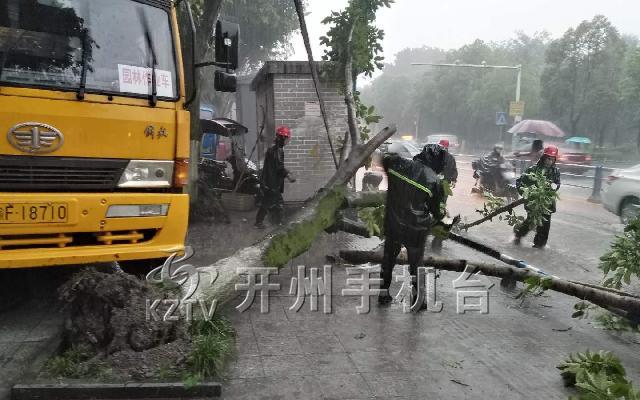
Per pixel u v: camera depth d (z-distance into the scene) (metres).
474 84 48.34
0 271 5.00
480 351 4.38
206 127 12.29
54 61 4.17
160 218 4.58
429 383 3.81
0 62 4.00
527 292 5.34
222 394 3.56
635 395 3.36
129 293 3.87
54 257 4.18
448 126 56.66
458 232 8.30
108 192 4.39
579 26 34.28
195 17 9.33
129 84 4.43
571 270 7.30
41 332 4.32
